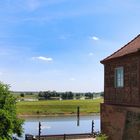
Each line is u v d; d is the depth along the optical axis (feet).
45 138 114.11
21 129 81.41
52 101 417.49
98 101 428.97
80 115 306.76
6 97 81.30
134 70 78.74
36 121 244.22
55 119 263.29
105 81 95.45
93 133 119.96
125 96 83.10
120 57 84.58
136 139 76.38
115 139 87.25
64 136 113.39
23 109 317.22
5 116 77.41
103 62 95.35
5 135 77.66
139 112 75.77
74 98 554.05
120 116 85.05
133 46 87.61
